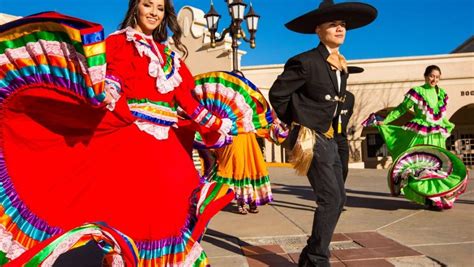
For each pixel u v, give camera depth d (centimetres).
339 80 301
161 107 255
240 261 336
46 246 177
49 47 208
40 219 220
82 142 234
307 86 292
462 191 548
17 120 222
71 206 225
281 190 816
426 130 570
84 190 228
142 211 227
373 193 736
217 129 280
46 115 225
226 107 319
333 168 288
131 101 248
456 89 2172
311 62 289
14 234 216
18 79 212
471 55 2167
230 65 1585
